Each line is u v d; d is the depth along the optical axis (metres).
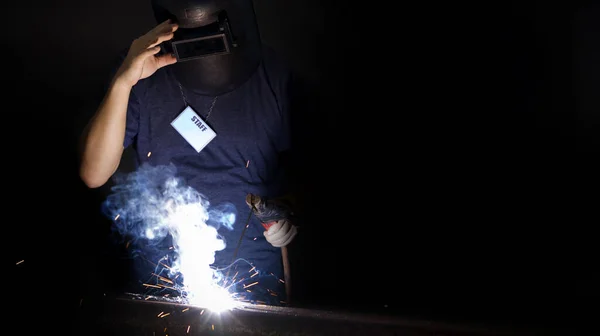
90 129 2.10
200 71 2.11
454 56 5.32
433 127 5.00
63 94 5.29
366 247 3.88
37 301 1.86
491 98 5.21
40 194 4.18
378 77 5.35
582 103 5.10
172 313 1.75
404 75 5.32
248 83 2.24
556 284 3.42
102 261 3.38
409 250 3.87
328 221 4.08
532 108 5.10
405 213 4.25
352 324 1.67
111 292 1.89
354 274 3.61
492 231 4.05
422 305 3.29
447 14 5.34
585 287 3.35
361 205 4.30
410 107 5.22
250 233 2.24
